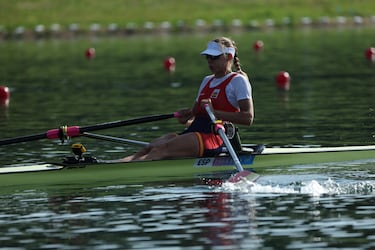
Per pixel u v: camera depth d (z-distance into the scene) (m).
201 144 49.75
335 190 44.41
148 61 135.75
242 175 46.94
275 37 179.62
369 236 35.81
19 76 117.88
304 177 47.84
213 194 44.38
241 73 51.38
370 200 41.91
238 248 34.72
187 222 38.84
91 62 137.00
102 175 48.28
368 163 51.94
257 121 71.06
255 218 39.22
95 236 37.00
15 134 67.06
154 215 40.28
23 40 189.38
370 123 67.56
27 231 38.06
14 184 47.50
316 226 37.56
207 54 50.06
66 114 78.56
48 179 47.97
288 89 94.94
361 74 107.38
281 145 58.41
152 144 50.31
